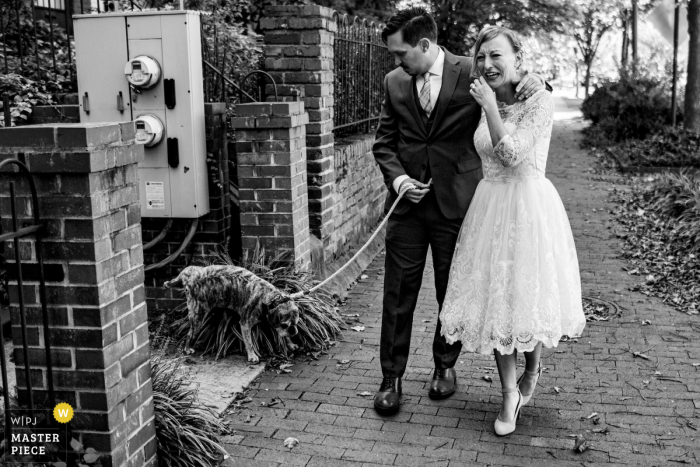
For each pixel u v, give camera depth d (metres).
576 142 18.44
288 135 5.21
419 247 4.06
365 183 8.00
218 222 5.55
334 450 3.66
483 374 4.58
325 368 4.71
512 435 3.79
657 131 16.20
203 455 3.45
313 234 6.30
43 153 2.68
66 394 2.86
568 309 3.65
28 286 2.83
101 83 5.21
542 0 14.53
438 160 3.94
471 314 3.74
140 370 3.07
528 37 15.67
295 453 3.63
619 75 18.22
